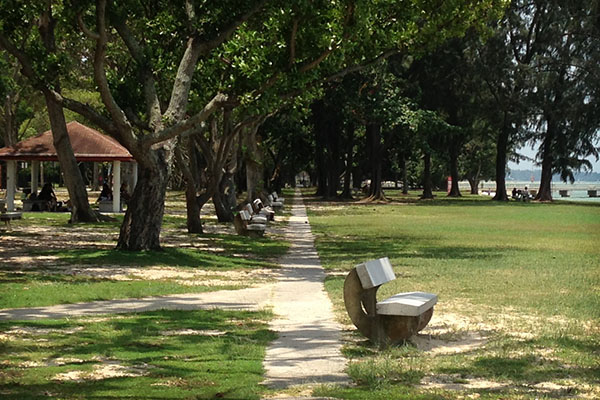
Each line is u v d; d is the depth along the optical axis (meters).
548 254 23.31
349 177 73.69
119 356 8.80
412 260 21.20
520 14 73.12
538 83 71.44
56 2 23.38
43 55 20.61
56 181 101.94
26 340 9.64
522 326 11.11
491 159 111.75
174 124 21.12
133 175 53.16
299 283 16.58
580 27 70.88
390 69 67.00
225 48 21.67
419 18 25.36
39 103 61.53
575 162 78.31
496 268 19.14
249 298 14.12
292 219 42.78
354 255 23.11
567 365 8.55
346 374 8.12
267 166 80.00
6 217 30.61
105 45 18.88
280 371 8.26
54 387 7.28
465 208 58.91
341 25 21.00
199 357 8.84
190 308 12.73
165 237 27.62
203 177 66.06
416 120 61.31
